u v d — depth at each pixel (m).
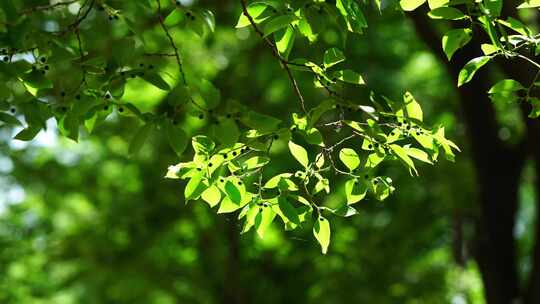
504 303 12.38
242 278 15.32
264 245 15.09
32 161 15.85
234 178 4.39
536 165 10.70
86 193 15.48
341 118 4.20
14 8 4.30
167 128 4.24
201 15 4.67
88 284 14.68
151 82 4.30
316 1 4.46
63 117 4.47
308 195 4.54
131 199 14.91
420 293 14.30
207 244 15.26
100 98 4.35
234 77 14.45
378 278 14.17
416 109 4.29
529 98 4.51
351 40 13.88
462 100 11.81
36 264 15.48
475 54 9.37
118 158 15.46
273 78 14.27
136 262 14.82
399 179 14.83
